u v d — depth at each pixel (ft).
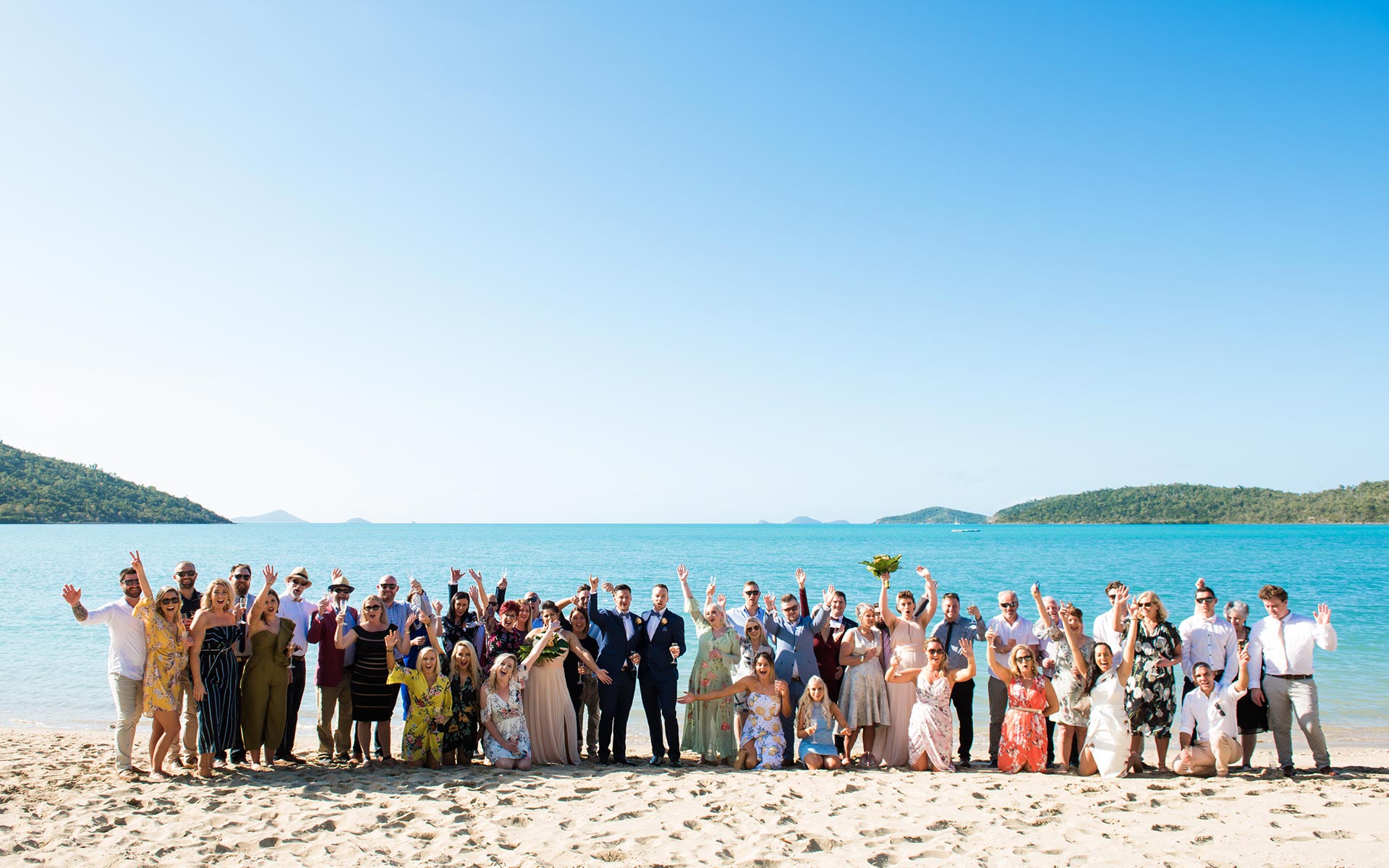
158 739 26.00
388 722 28.09
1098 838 19.42
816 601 110.22
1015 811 21.91
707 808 22.31
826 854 18.51
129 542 292.20
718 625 31.09
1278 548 260.21
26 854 18.31
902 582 134.92
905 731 29.40
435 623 29.01
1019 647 28.04
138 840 19.35
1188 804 22.62
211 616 25.57
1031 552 242.17
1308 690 26.27
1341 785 24.73
